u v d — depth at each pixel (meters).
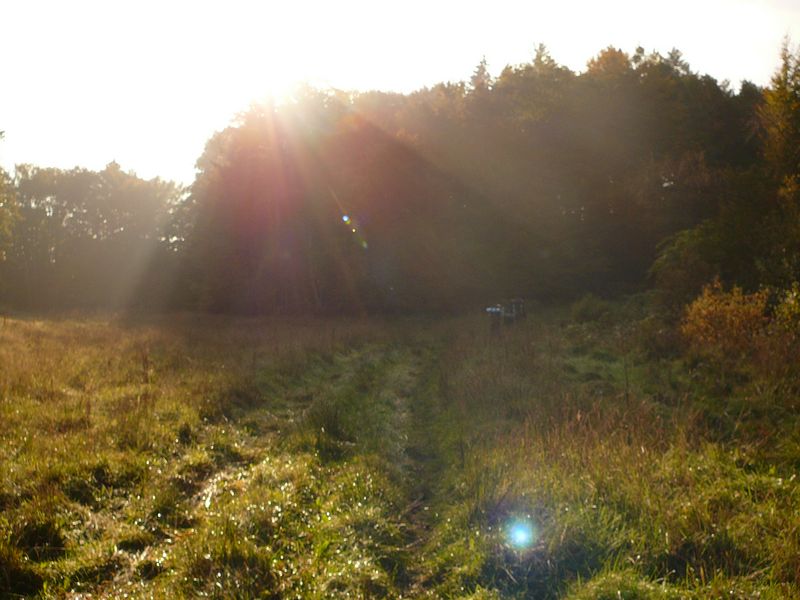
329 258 34.16
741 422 7.72
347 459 7.86
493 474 6.41
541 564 4.79
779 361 9.48
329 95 36.03
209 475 7.39
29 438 7.80
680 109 36.34
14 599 4.55
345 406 10.51
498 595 4.48
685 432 7.26
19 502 6.00
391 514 6.15
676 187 32.34
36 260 61.94
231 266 36.41
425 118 35.72
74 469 6.79
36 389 10.58
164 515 6.08
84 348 16.30
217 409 10.19
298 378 13.48
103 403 10.19
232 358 15.41
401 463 7.89
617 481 5.84
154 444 8.03
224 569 4.79
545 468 6.31
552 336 17.05
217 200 36.66
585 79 38.38
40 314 36.28
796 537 4.75
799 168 16.62
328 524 5.70
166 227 54.19
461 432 8.46
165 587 4.63
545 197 33.56
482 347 15.95
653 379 10.39
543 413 8.41
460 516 5.72
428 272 33.19
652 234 32.00
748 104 36.81
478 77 40.75
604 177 34.16
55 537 5.41
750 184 17.41
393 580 4.90
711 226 17.39
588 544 4.92
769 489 5.72
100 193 63.56
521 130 35.56
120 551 5.27
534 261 33.06
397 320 29.75
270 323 27.94
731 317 11.93
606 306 21.27
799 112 16.72
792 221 14.47
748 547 4.72
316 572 4.86
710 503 5.47
